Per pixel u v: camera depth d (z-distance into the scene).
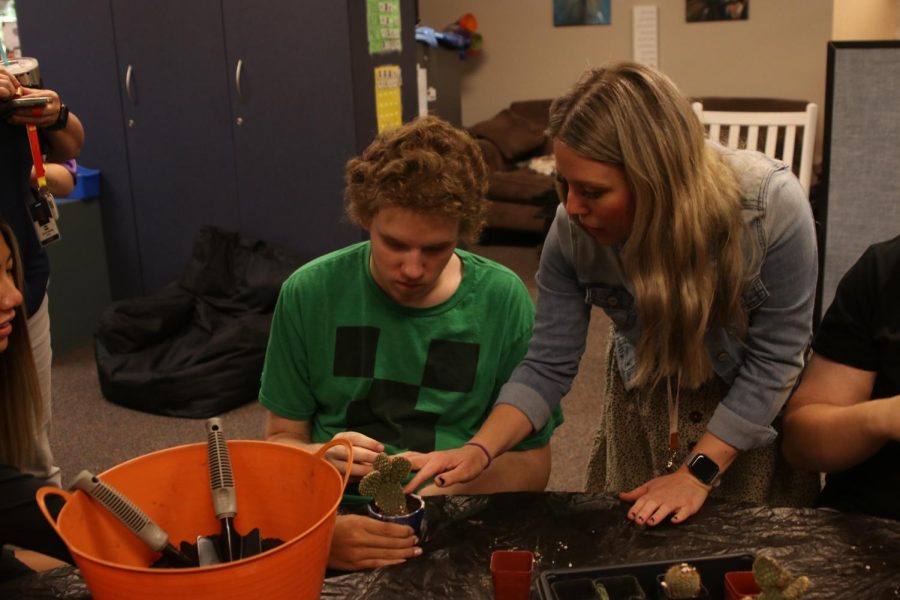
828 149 2.05
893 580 1.05
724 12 6.21
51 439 3.13
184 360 3.35
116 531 0.97
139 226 3.98
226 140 3.70
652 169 1.11
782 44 6.13
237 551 0.99
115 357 3.43
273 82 3.54
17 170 1.96
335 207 3.60
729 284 1.23
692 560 1.00
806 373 1.42
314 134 3.54
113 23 3.71
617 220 1.18
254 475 1.05
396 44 3.70
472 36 6.74
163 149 3.82
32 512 1.03
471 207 1.32
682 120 1.13
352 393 1.49
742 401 1.30
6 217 1.92
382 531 1.10
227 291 3.57
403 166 1.24
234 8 3.51
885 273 1.33
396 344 1.48
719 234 1.21
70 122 2.19
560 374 1.44
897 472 1.30
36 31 3.81
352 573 1.10
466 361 1.49
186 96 3.70
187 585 0.79
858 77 1.99
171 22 3.62
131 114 3.81
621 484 1.66
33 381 1.26
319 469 1.00
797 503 1.54
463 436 1.51
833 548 1.12
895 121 1.98
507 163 6.30
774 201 1.22
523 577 0.98
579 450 2.97
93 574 0.82
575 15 6.62
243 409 3.35
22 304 1.21
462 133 1.34
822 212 2.10
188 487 1.04
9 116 1.92
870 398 1.38
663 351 1.28
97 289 4.06
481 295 1.49
